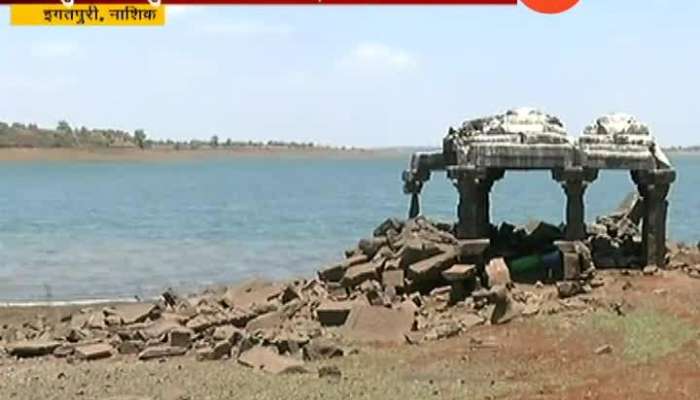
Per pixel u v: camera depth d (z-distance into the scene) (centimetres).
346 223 8681
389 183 17700
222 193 14038
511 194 13700
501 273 2944
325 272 3300
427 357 2378
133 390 2073
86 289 4603
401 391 2017
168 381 2164
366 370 2255
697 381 2023
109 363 2450
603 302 2803
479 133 3186
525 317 2709
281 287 3341
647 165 3194
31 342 2680
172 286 4703
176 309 3134
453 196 13100
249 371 2267
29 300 4194
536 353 2358
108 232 7812
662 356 2256
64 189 15238
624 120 3238
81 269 5400
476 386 2061
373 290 2983
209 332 2728
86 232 7819
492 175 3494
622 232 3672
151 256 6091
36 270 5341
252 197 12962
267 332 2658
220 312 2984
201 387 2088
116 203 11662
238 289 3425
